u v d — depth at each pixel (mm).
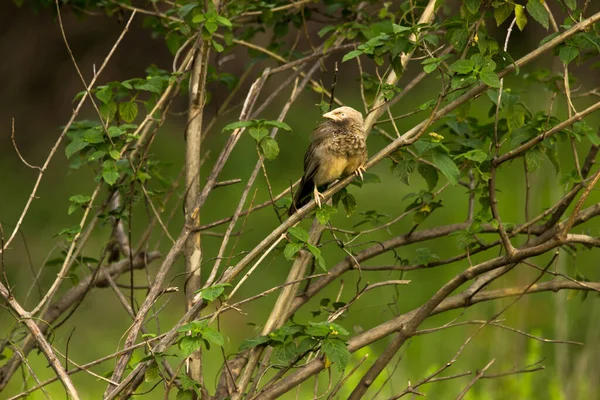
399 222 19250
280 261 17719
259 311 16578
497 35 19109
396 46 6934
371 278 17047
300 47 24219
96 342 15141
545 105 13109
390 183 21031
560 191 13617
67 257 7508
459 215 19328
